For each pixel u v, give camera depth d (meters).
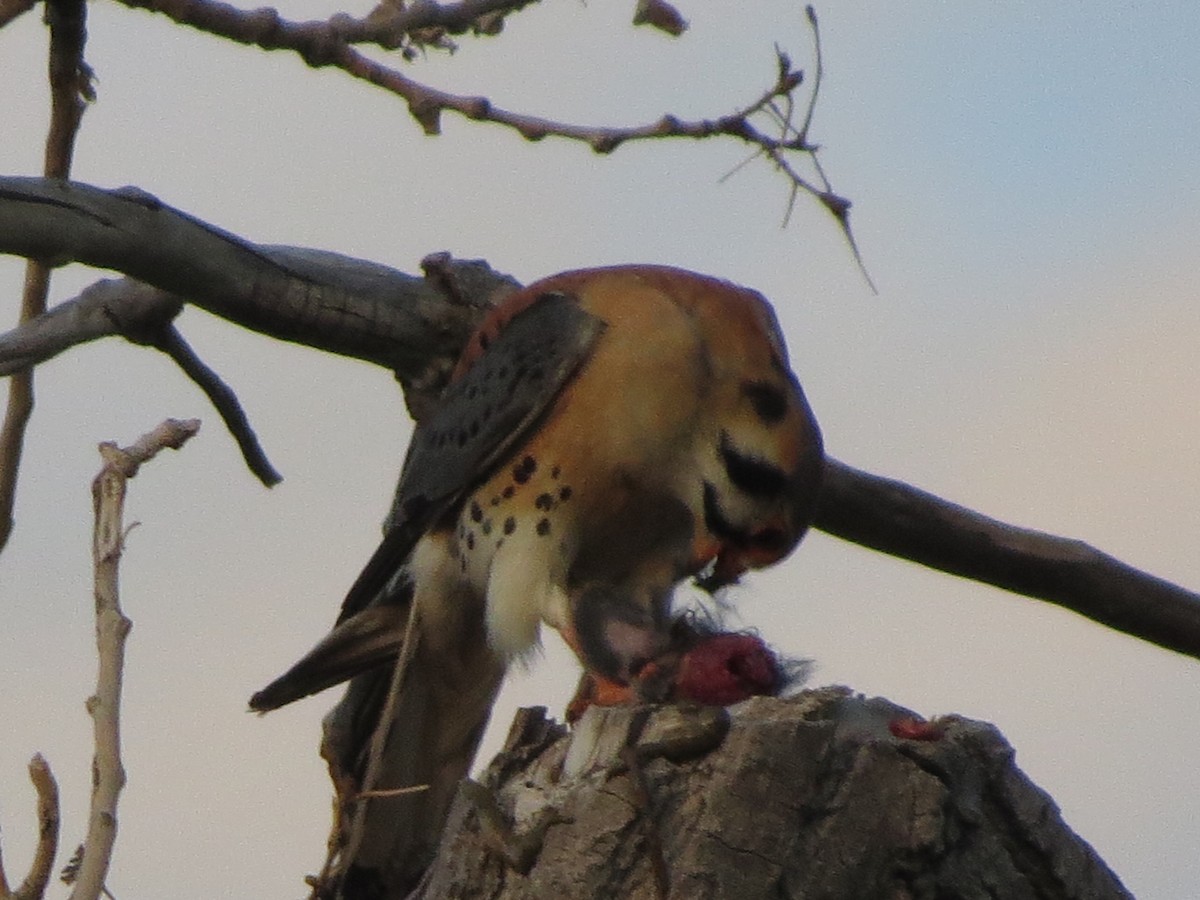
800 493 10.41
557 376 10.60
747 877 6.32
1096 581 12.56
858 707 6.87
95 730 6.65
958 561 12.59
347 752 11.44
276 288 11.33
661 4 9.29
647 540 10.89
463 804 6.79
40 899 6.27
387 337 11.85
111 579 6.96
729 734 6.48
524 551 10.77
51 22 9.84
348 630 11.34
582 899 6.36
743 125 9.51
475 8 9.48
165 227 10.67
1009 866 6.62
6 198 10.15
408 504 11.34
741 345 10.54
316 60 9.55
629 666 10.06
